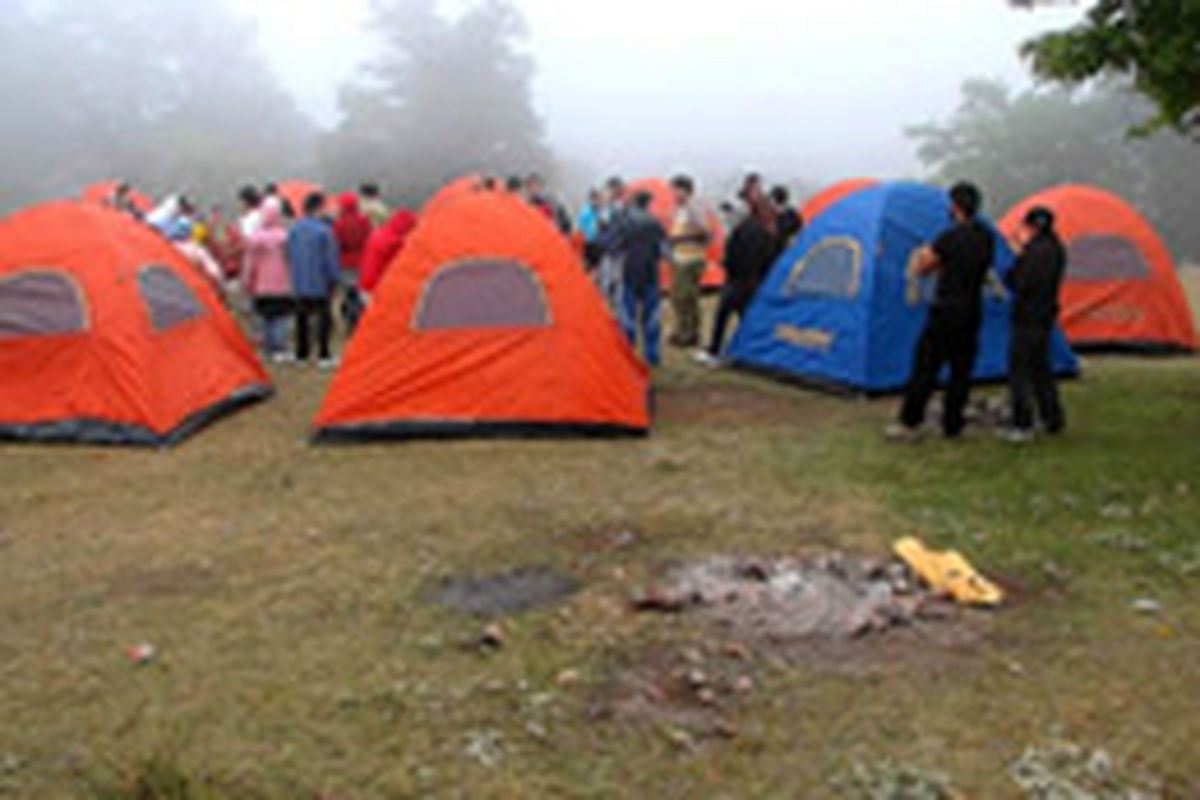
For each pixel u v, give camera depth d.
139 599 5.66
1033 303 8.54
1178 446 8.33
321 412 8.92
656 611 5.37
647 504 7.12
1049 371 8.73
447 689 4.61
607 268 13.12
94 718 4.44
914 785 3.85
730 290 12.38
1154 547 6.13
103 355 8.98
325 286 12.61
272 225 12.95
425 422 8.91
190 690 4.66
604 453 8.46
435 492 7.48
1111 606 5.37
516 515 6.94
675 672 4.72
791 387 11.12
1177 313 13.30
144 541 6.57
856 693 4.51
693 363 12.69
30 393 9.02
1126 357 13.03
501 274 9.09
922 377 8.68
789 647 4.95
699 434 9.07
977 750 4.08
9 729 4.37
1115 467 7.75
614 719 4.35
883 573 5.74
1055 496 7.10
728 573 5.82
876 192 10.88
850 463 8.02
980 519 6.68
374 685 4.66
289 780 3.97
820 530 6.53
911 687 4.56
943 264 8.48
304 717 4.41
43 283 9.08
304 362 13.02
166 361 9.31
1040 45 9.18
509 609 5.45
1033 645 4.94
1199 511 6.71
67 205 9.52
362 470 8.08
